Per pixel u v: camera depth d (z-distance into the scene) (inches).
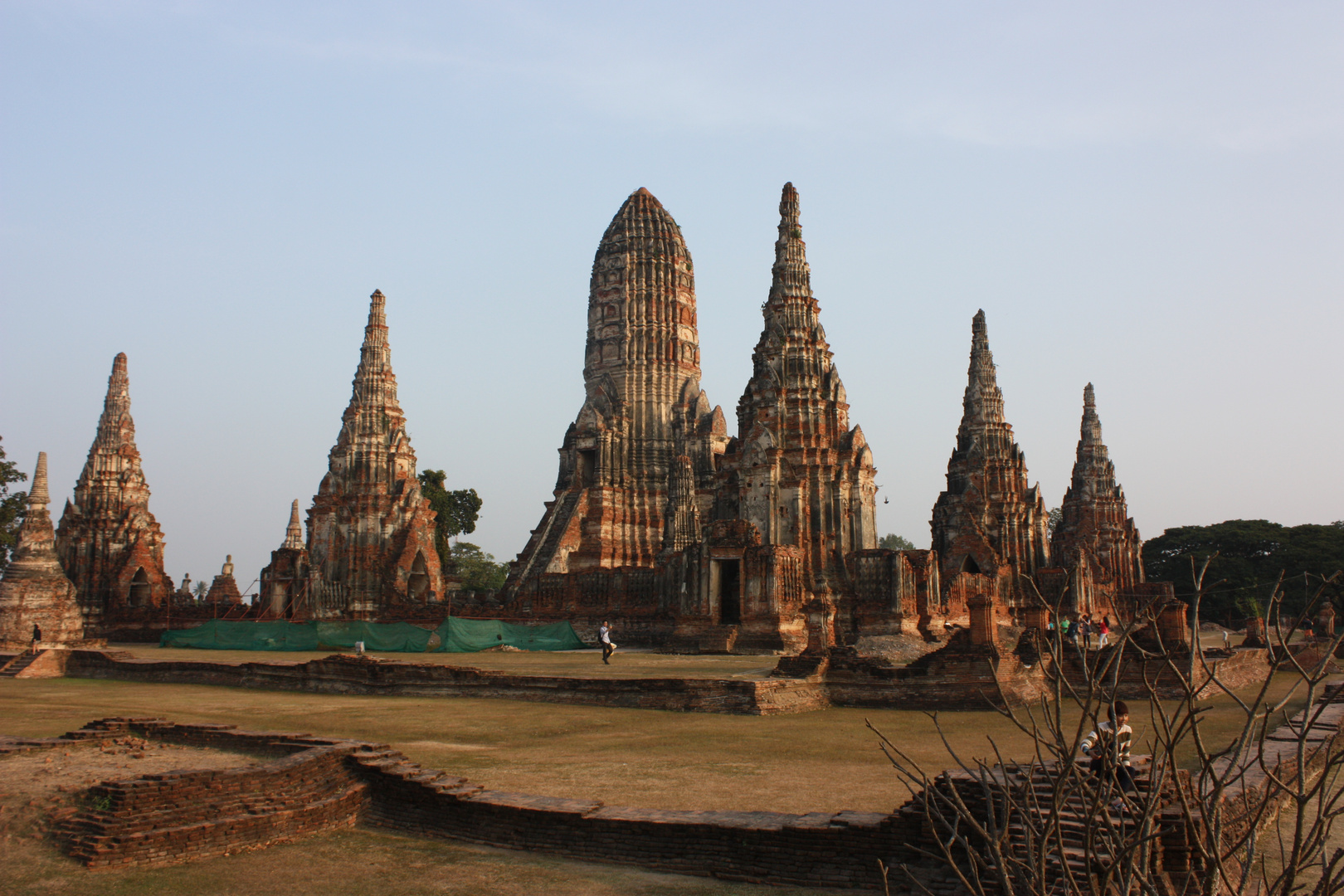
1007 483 3506.4
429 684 1616.6
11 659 2201.0
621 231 4106.8
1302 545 4665.4
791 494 2662.4
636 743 1106.1
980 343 3659.0
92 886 641.6
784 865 673.0
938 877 629.9
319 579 3329.2
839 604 2568.9
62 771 844.0
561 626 2768.2
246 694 1706.4
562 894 644.1
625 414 3944.4
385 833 786.8
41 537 2591.0
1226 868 594.2
